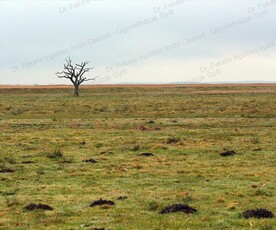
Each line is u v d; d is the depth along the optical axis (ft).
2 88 495.41
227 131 149.07
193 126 167.02
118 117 208.64
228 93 410.11
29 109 250.78
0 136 141.49
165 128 161.99
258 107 232.73
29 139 134.00
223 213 57.00
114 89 505.66
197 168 88.99
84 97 378.94
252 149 111.34
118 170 87.56
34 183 77.30
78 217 55.83
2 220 54.65
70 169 89.45
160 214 56.85
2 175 83.66
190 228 50.65
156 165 92.53
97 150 113.91
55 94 449.48
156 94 414.62
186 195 66.44
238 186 72.90
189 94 402.72
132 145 119.85
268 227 50.19
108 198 65.57
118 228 50.83
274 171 84.94
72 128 166.61
